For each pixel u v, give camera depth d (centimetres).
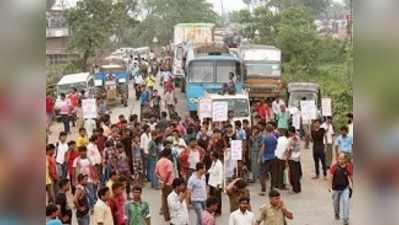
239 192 1370
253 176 2173
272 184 2047
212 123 2261
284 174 2095
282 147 2022
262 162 2036
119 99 4259
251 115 3025
